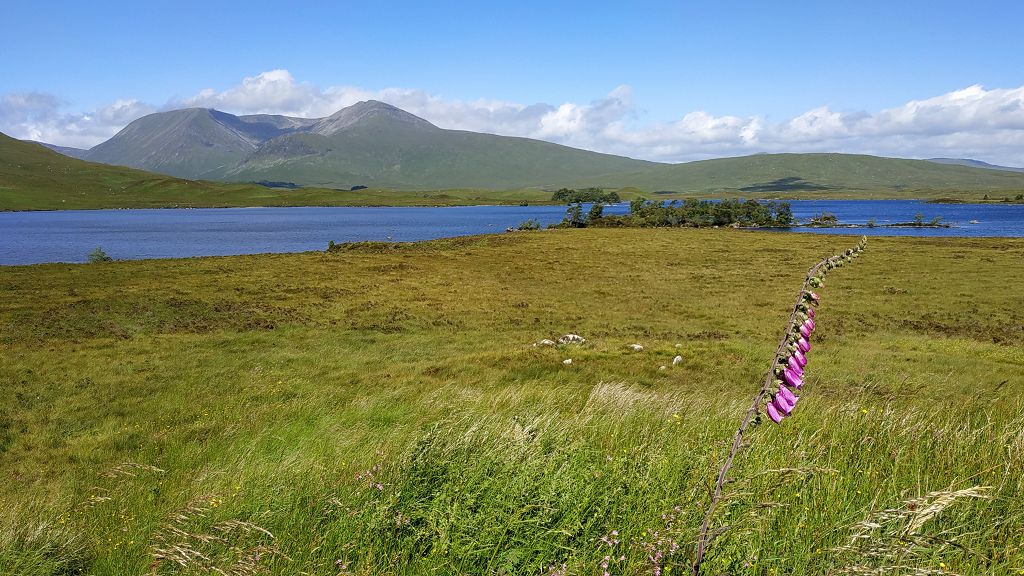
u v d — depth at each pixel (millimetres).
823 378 20438
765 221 143750
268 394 20312
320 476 6410
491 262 64312
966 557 3979
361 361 26500
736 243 82125
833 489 4918
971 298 41188
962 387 18859
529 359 25172
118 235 132375
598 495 4805
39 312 35656
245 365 25609
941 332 31688
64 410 19000
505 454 5809
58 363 25469
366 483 5473
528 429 6797
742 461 5254
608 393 14266
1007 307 37906
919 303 39969
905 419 7352
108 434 16453
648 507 4727
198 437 15203
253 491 6148
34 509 8836
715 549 3953
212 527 4977
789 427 7078
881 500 4727
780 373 2955
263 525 5039
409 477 5438
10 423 17719
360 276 53062
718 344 27750
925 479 5203
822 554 3895
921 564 3652
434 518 4672
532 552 4336
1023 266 55344
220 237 125562
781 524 4344
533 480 5152
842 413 8125
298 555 4488
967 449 6051
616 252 73438
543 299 43938
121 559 5344
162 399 20172
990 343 28812
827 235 93500
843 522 4230
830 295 43562
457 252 71688
